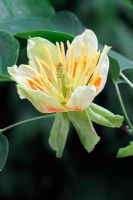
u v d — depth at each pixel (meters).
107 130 0.92
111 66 0.57
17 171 0.96
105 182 1.01
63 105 0.53
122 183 1.01
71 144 0.99
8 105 0.88
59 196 1.01
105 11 0.85
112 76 0.58
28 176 0.96
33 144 0.95
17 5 0.59
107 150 0.97
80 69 0.53
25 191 0.96
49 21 0.59
